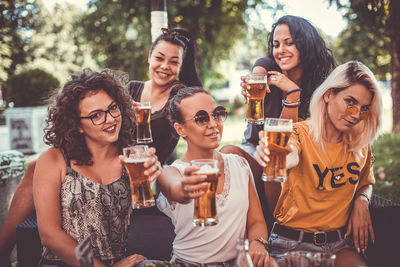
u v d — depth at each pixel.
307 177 2.28
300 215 2.30
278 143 1.81
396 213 2.73
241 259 1.44
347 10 8.23
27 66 19.22
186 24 10.77
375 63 13.98
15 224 2.77
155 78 3.54
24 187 2.83
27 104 12.44
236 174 2.24
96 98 2.08
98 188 2.18
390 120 15.81
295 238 2.31
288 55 3.23
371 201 2.85
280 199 2.40
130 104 2.31
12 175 3.46
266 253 2.04
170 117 2.27
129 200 2.29
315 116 2.26
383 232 2.74
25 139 9.77
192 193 1.69
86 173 2.21
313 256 1.43
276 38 3.28
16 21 16.34
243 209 2.19
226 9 11.12
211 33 11.12
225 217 2.14
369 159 2.49
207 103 2.13
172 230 3.15
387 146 8.41
